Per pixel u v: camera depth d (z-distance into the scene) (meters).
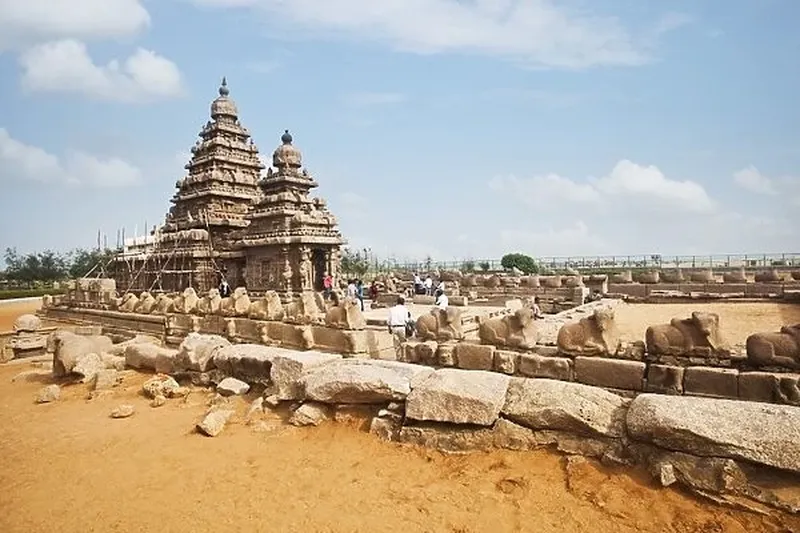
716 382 8.01
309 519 5.72
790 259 49.75
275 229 34.34
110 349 16.19
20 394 12.84
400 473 6.75
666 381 8.46
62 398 12.05
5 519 6.00
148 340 19.19
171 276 39.88
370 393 8.20
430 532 5.34
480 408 7.02
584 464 6.35
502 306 28.55
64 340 14.32
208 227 39.19
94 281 32.28
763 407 5.79
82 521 5.91
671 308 25.25
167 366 13.12
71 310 32.81
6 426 9.91
